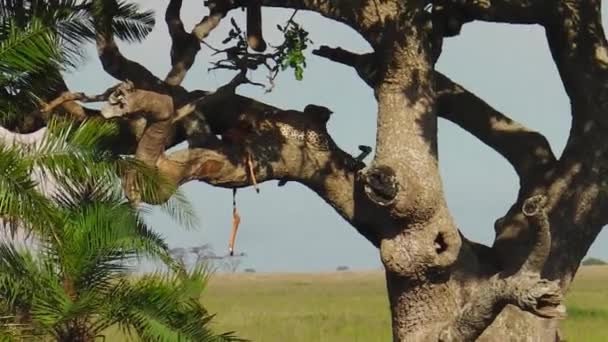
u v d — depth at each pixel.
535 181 33.06
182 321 25.69
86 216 25.09
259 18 30.36
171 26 29.94
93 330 25.53
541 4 32.44
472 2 32.31
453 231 30.83
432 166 30.66
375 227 31.86
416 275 31.16
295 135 31.78
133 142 30.20
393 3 30.52
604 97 32.53
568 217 32.59
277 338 62.06
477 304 29.09
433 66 31.69
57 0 26.05
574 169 32.66
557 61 33.22
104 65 29.50
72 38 26.84
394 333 32.41
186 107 29.44
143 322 25.23
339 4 30.62
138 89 28.30
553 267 32.47
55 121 24.98
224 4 30.30
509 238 32.91
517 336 32.00
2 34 26.02
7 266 24.69
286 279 186.00
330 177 31.97
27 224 23.73
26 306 25.22
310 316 77.25
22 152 24.33
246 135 31.31
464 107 33.62
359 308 89.50
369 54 31.73
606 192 32.50
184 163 29.89
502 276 29.05
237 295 117.81
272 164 31.34
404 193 30.03
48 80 26.59
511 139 33.44
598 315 76.25
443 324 31.44
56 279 24.83
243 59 29.25
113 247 25.34
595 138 32.56
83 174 24.75
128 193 26.36
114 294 25.17
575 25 32.62
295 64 29.25
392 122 30.83
